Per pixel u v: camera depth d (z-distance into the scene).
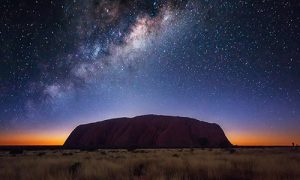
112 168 11.13
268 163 12.59
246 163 13.35
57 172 10.38
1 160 18.34
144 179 9.23
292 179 8.51
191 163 12.45
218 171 10.32
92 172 10.02
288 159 15.08
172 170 11.00
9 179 9.35
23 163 13.94
